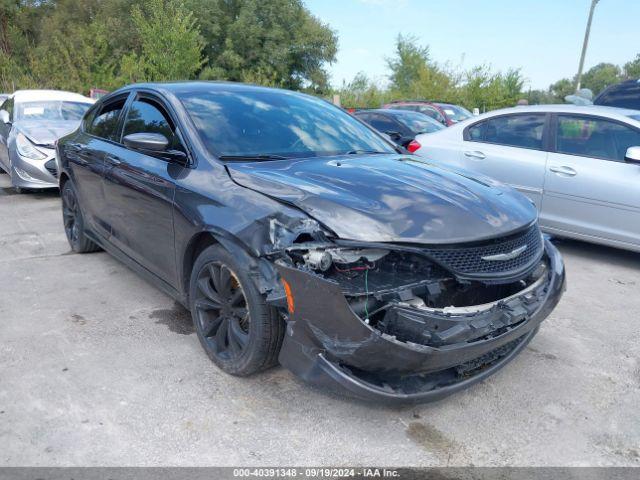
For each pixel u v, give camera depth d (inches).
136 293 164.1
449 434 101.7
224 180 116.5
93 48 1059.9
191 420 102.8
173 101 141.6
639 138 199.9
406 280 95.5
